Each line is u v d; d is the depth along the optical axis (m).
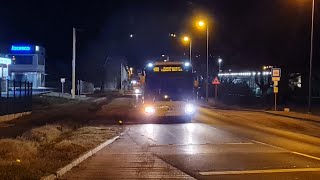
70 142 16.88
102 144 18.20
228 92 68.12
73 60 55.31
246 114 37.66
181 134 23.19
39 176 10.38
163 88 30.36
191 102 30.52
